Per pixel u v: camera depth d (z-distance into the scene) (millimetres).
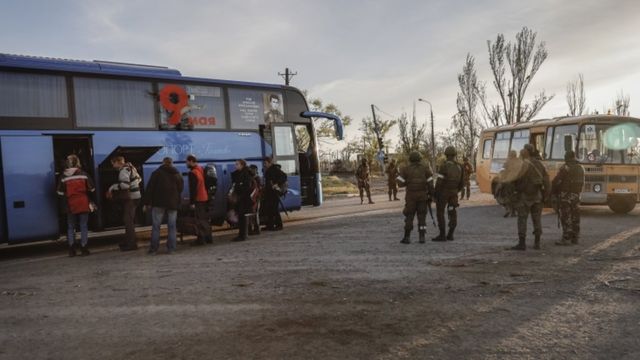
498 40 34594
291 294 6305
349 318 5234
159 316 5527
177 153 12320
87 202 10227
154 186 10000
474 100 39375
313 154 15742
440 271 7410
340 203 23500
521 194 9055
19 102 10328
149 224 11312
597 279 6707
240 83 13789
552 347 4320
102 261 9414
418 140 48062
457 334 4684
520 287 6375
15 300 6500
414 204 10125
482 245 9703
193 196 11039
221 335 4812
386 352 4266
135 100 11820
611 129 14680
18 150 10234
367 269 7711
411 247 9695
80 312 5812
